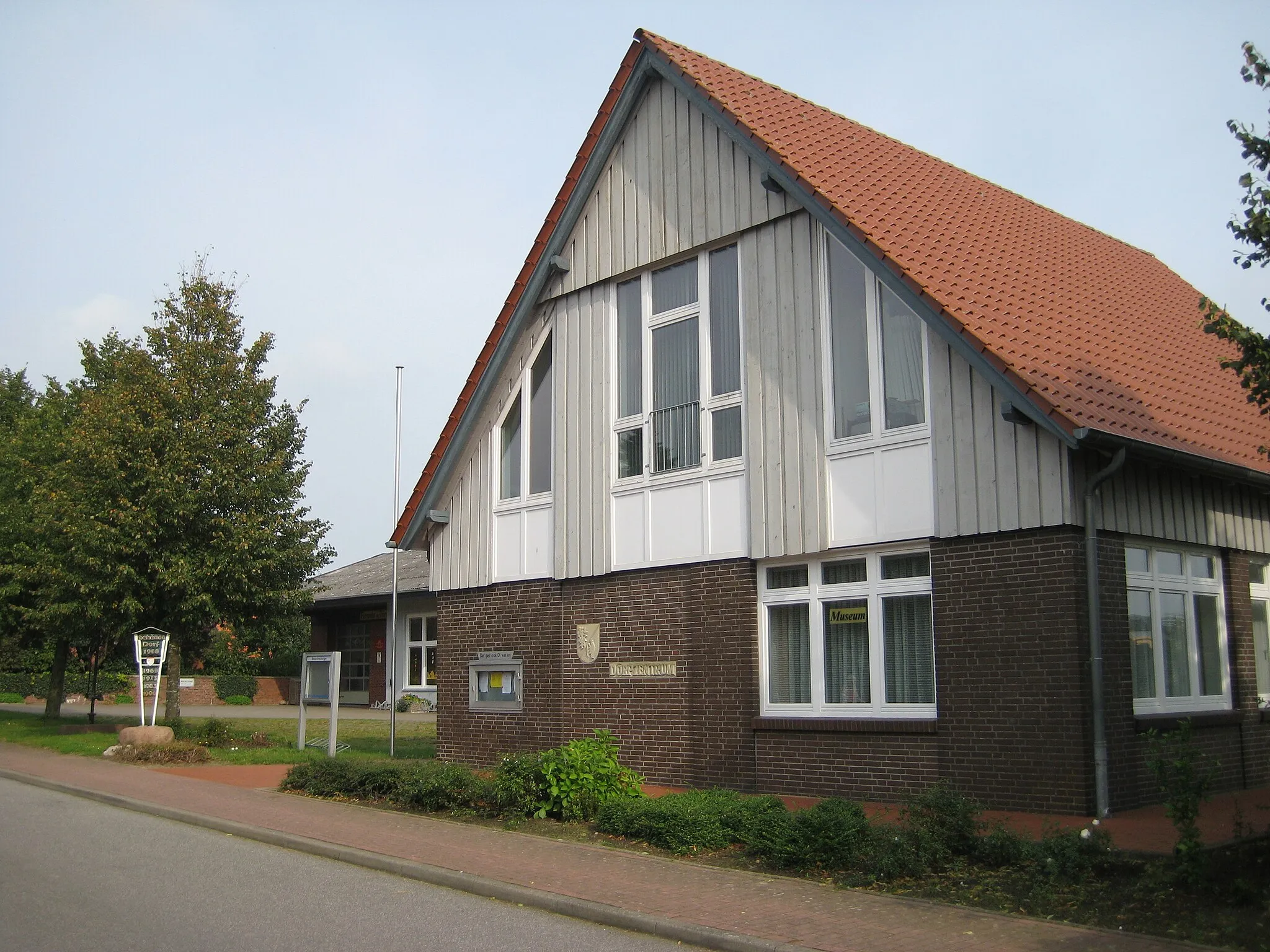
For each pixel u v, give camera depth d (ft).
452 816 42.86
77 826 44.39
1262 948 22.53
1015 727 38.37
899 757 41.68
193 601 78.13
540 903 29.30
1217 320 29.84
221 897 30.81
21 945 25.68
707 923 26.08
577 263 57.31
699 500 50.03
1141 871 28.02
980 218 53.93
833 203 44.29
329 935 26.61
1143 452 37.52
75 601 79.82
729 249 50.57
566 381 57.36
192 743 72.18
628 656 52.49
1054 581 37.81
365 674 149.07
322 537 86.22
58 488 84.07
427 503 63.36
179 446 78.54
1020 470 38.88
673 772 49.80
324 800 48.57
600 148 55.57
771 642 47.44
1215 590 45.83
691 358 51.52
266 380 84.84
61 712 128.36
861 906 27.37
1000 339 40.91
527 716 57.41
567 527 56.08
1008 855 29.66
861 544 43.45
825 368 45.55
